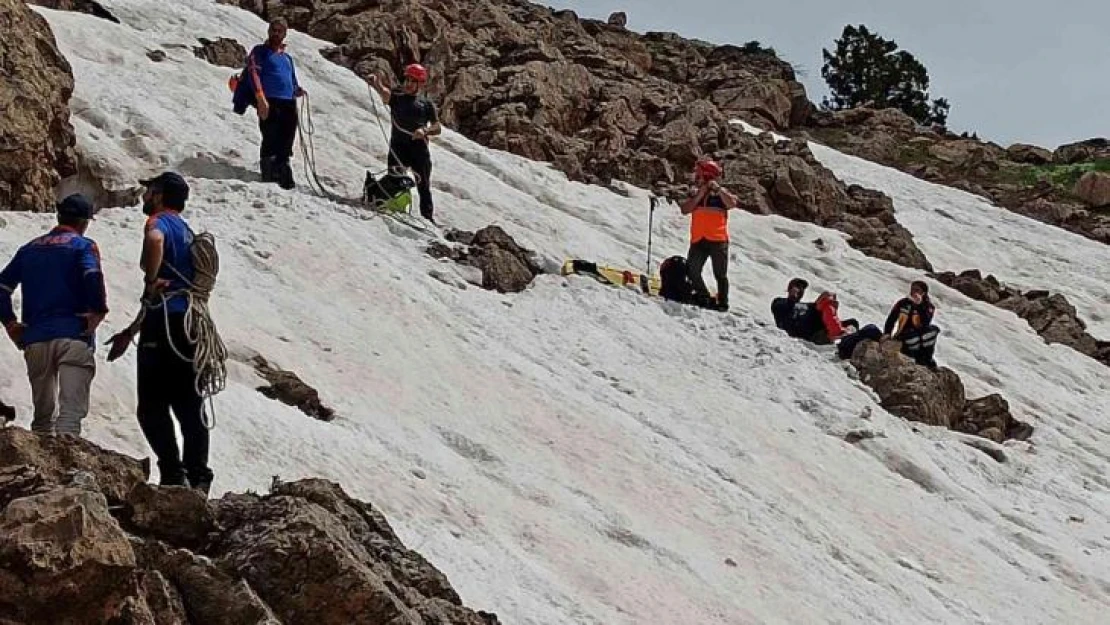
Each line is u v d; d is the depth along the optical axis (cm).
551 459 1297
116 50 2066
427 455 1184
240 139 1922
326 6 3016
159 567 695
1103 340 2895
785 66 4531
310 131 1917
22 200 1520
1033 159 4528
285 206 1705
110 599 631
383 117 2356
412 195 2066
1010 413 2044
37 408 894
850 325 2012
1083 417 2236
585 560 1105
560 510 1184
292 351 1312
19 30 1585
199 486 884
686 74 4228
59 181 1602
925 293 1997
